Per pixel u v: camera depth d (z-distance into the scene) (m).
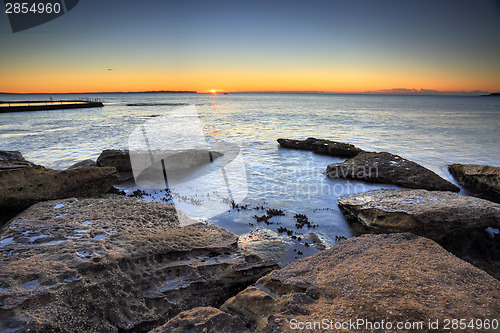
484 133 40.38
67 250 5.91
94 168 12.49
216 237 7.80
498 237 9.18
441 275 4.62
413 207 9.98
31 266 5.21
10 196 10.09
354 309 3.94
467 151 26.95
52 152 26.11
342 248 5.89
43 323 4.22
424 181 16.14
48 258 5.60
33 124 54.16
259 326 4.06
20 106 102.44
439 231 9.30
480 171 16.70
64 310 4.59
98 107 131.25
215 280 6.28
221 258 6.98
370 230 10.38
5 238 6.59
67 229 7.12
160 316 5.30
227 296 6.33
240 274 6.57
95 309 4.90
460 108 129.88
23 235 6.75
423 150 27.77
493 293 4.18
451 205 9.92
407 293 4.17
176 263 6.40
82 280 5.05
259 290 4.84
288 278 4.97
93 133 40.41
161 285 5.86
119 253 5.98
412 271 4.75
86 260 5.48
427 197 11.03
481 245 8.95
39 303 4.47
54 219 7.87
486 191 16.02
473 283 4.43
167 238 7.07
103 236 6.85
